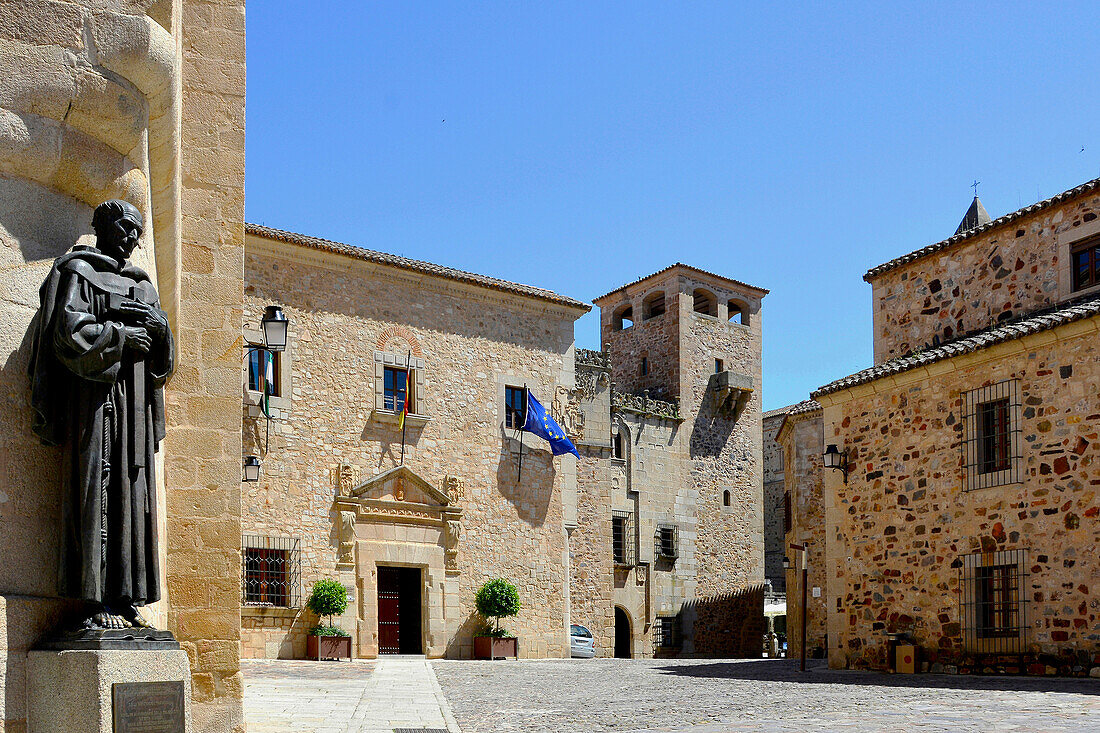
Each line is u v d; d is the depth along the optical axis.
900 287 20.91
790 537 32.12
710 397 39.19
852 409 19.62
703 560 37.44
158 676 5.44
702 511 37.84
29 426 5.50
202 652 8.19
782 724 9.18
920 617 17.59
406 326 26.16
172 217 7.80
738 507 39.03
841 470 19.77
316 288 24.73
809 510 31.11
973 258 19.33
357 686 14.52
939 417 17.64
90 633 5.29
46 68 5.69
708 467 38.41
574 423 29.27
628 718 10.24
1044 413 15.72
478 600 25.88
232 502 8.46
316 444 24.22
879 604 18.52
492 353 27.75
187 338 8.63
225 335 8.73
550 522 28.16
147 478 5.71
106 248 5.80
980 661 16.28
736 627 37.97
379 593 25.16
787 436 33.25
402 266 25.95
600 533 32.38
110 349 5.41
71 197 5.97
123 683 5.24
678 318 38.94
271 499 23.36
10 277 5.55
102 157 6.03
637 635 34.78
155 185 7.34
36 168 5.73
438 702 12.07
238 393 8.66
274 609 22.98
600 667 22.06
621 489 35.25
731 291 41.06
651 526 35.94
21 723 5.16
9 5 5.64
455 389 26.84
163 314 5.84
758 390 40.78
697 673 19.03
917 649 17.44
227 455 8.52
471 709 11.52
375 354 25.45
